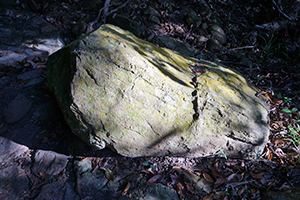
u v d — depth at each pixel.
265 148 2.91
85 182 2.46
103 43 2.47
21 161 2.58
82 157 2.62
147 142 2.34
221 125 2.49
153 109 2.30
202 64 3.16
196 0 4.96
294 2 4.99
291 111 3.37
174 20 4.66
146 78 2.34
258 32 4.90
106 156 2.64
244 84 3.06
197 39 4.55
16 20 4.16
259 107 2.81
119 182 2.51
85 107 2.18
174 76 2.60
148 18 4.47
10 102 2.96
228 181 2.64
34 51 3.70
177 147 2.43
